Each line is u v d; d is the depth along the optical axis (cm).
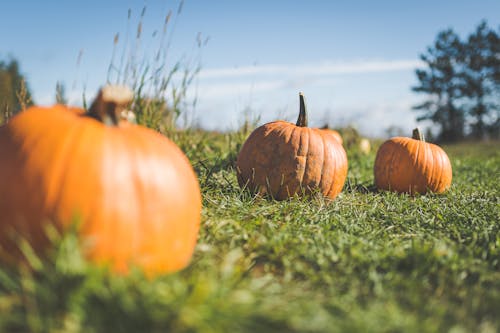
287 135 122
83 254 52
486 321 55
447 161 164
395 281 65
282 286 62
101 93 59
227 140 184
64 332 44
